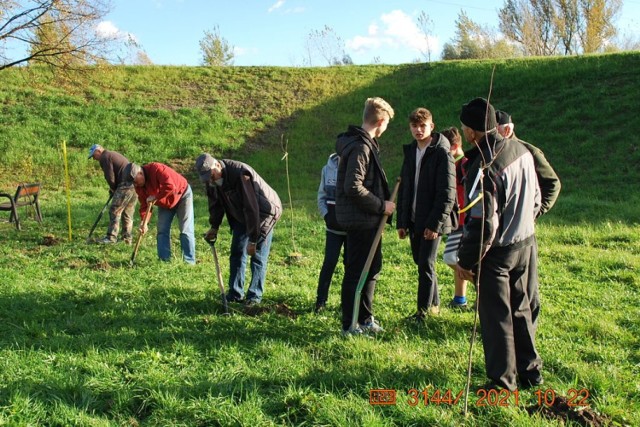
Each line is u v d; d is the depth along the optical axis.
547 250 9.01
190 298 6.33
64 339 5.04
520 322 4.13
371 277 5.29
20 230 11.40
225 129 23.06
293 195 17.58
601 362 4.62
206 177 5.76
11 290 6.51
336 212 5.06
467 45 44.16
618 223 10.92
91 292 6.54
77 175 19.38
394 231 11.17
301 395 3.93
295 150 21.73
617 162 16.34
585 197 14.52
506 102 21.36
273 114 24.34
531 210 4.07
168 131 22.52
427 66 26.95
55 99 23.89
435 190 5.41
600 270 7.81
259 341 5.08
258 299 6.26
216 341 5.07
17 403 3.74
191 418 3.73
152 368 4.43
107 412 3.86
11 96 23.67
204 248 9.79
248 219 5.88
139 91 25.73
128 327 5.38
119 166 10.09
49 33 18.59
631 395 4.07
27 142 20.80
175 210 8.49
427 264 5.57
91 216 13.28
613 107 18.94
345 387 4.15
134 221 12.89
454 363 4.55
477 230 3.91
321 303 6.08
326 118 23.73
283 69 28.41
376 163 4.98
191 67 28.73
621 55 22.42
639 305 6.22
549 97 20.80
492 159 3.87
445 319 5.61
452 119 21.30
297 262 8.65
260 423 3.66
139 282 7.01
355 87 25.89
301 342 5.10
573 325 5.52
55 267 7.96
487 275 4.01
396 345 4.93
